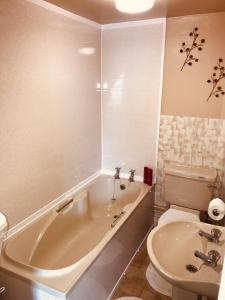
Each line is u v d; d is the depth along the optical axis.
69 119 2.51
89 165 3.02
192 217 2.45
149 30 2.60
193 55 2.49
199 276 1.26
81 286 1.62
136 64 2.76
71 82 2.45
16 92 1.84
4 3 1.65
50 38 2.10
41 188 2.25
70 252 2.40
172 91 2.67
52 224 2.29
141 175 3.10
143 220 2.77
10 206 1.95
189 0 1.95
